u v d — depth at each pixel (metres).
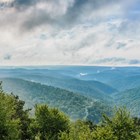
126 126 38.03
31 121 55.16
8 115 39.81
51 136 52.72
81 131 39.16
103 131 36.59
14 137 39.59
